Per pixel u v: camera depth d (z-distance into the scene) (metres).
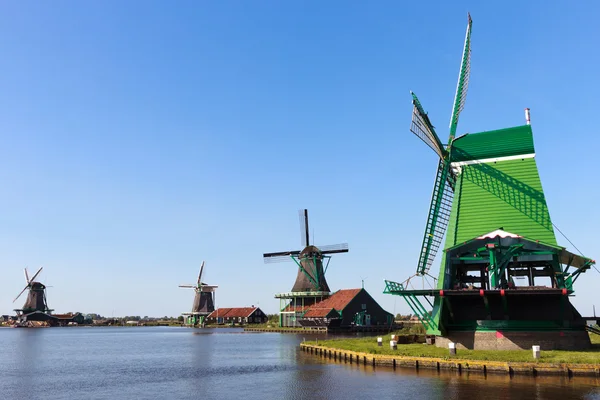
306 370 35.94
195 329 147.38
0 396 28.81
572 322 35.38
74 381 34.41
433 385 26.81
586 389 24.81
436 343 39.22
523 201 38.47
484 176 40.22
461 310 38.41
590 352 32.59
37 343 81.62
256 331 114.19
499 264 36.12
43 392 30.02
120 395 28.66
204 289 170.00
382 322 96.81
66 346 73.19
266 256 107.75
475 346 36.59
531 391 24.53
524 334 35.47
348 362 38.88
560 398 22.98
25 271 182.88
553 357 30.22
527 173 39.12
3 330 156.50
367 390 26.59
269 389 29.23
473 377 28.83
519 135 40.12
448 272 37.53
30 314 179.38
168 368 41.53
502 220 38.56
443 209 41.75
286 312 109.00
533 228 37.56
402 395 24.83
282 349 57.56
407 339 45.47
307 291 101.56
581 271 35.84
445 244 39.78
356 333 84.69
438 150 41.38
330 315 88.31
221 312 169.38
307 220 105.69
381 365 34.91
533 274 39.84
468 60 43.50
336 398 25.14
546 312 36.28
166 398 27.50
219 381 33.16
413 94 38.09
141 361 48.09
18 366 44.62
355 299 93.19
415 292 36.44
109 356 54.53
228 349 60.84
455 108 42.88
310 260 103.00
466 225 39.44
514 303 37.12
